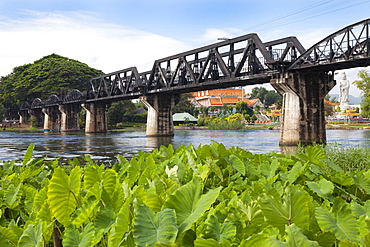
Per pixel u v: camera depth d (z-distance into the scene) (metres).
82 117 124.56
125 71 77.06
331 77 44.47
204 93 175.88
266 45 47.91
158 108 70.88
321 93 44.03
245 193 2.51
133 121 141.12
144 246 1.55
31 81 134.75
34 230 2.13
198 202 1.78
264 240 1.50
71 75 126.75
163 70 66.50
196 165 3.59
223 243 1.61
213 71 53.53
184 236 1.74
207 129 115.56
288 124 43.78
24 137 71.31
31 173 3.88
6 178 3.84
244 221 2.00
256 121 136.12
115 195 2.43
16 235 2.30
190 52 57.44
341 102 164.38
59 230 2.47
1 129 133.88
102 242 2.16
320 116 43.97
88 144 48.91
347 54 37.75
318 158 3.80
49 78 127.31
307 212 1.87
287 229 1.52
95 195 2.33
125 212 1.88
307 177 3.35
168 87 61.34
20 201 3.22
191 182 1.91
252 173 3.68
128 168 3.54
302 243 1.45
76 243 2.03
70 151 37.47
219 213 2.05
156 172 3.54
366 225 1.82
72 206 2.41
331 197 2.74
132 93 73.88
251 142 48.78
